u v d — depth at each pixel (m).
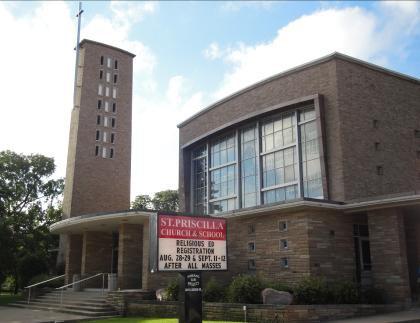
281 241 22.20
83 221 26.80
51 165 54.06
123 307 22.03
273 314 16.47
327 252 21.36
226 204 34.69
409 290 20.09
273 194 30.75
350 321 16.14
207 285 21.19
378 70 29.05
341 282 20.33
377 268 21.00
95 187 48.94
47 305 25.89
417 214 22.41
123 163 51.69
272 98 31.11
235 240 24.67
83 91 51.12
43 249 49.00
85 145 49.53
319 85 28.12
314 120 28.78
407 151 28.97
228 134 35.66
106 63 53.91
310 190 28.11
